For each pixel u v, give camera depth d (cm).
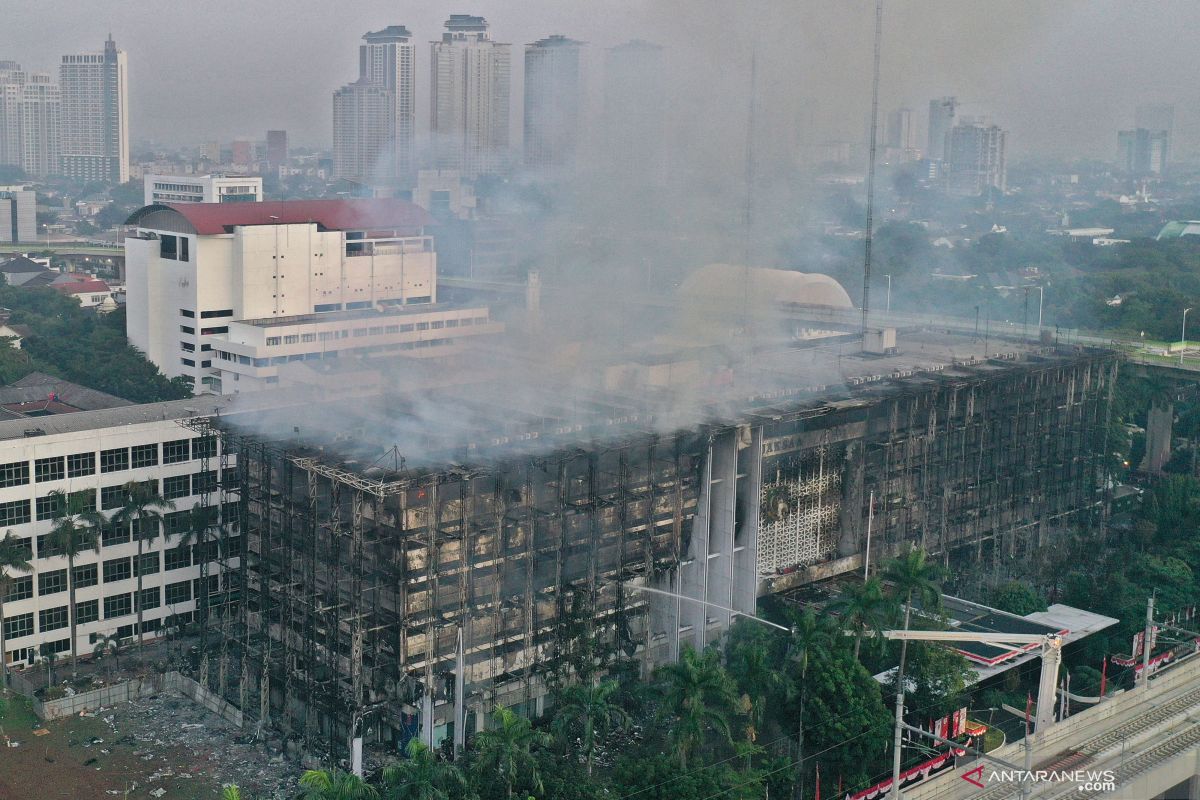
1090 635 18188
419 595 14900
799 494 18638
